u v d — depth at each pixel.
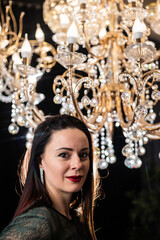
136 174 2.28
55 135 1.12
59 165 1.10
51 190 1.14
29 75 1.80
